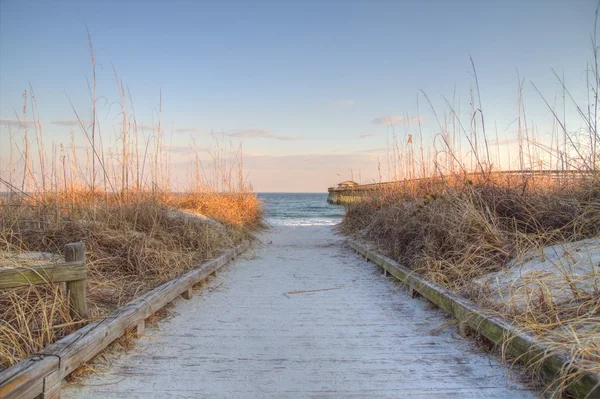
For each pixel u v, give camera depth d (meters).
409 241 5.69
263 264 6.97
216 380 2.62
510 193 5.06
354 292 4.96
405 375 2.68
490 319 2.90
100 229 4.82
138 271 4.40
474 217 4.57
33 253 3.86
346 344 3.24
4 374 2.00
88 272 4.01
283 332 3.52
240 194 12.61
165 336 3.39
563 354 2.23
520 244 4.25
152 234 5.47
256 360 2.93
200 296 4.75
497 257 4.19
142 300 3.46
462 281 4.04
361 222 10.12
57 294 2.86
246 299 4.63
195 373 2.71
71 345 2.43
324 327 3.65
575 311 2.79
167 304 4.28
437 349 3.11
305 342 3.29
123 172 6.25
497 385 2.51
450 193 5.56
